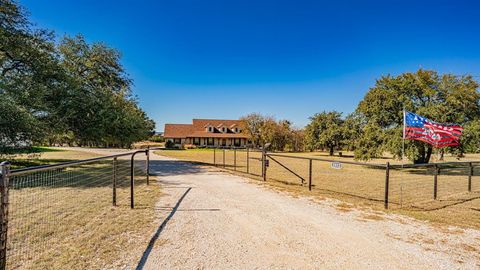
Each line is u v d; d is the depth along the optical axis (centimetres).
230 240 438
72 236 435
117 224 500
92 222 509
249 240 440
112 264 343
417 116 769
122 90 2141
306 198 773
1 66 1332
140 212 588
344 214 609
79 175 1109
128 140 2052
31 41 1429
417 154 1675
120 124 1812
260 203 701
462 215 616
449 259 378
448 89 1764
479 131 1617
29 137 1142
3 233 248
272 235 466
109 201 682
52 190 793
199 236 453
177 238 441
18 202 643
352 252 398
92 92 1719
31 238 423
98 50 1964
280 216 582
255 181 1091
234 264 352
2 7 1286
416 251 405
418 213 628
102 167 1442
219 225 513
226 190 877
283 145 5406
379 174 1576
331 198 781
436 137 753
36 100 1236
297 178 1264
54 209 589
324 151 5556
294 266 351
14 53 1351
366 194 880
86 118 1612
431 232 492
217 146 5981
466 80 1738
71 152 2833
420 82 1808
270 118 5431
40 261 345
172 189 880
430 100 1816
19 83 1277
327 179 1277
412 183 1191
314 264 357
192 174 1297
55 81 1496
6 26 1336
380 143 1959
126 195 764
